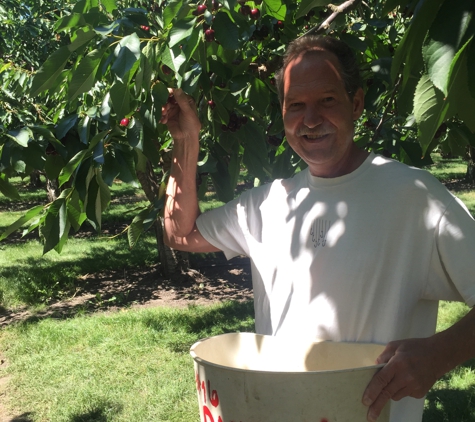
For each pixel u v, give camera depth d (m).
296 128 1.37
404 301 1.26
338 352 1.25
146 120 1.69
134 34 1.44
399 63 0.93
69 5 7.46
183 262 8.48
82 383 5.03
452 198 1.24
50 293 8.08
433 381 1.07
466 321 1.10
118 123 1.76
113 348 5.79
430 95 0.93
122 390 4.84
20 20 8.09
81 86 1.49
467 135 2.11
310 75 1.33
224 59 1.95
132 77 1.65
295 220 1.42
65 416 4.45
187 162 1.70
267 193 1.55
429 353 1.06
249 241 1.55
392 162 1.32
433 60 0.83
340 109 1.35
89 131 1.95
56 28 1.55
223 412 1.04
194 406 4.49
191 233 1.72
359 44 2.12
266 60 2.17
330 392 0.98
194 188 1.71
